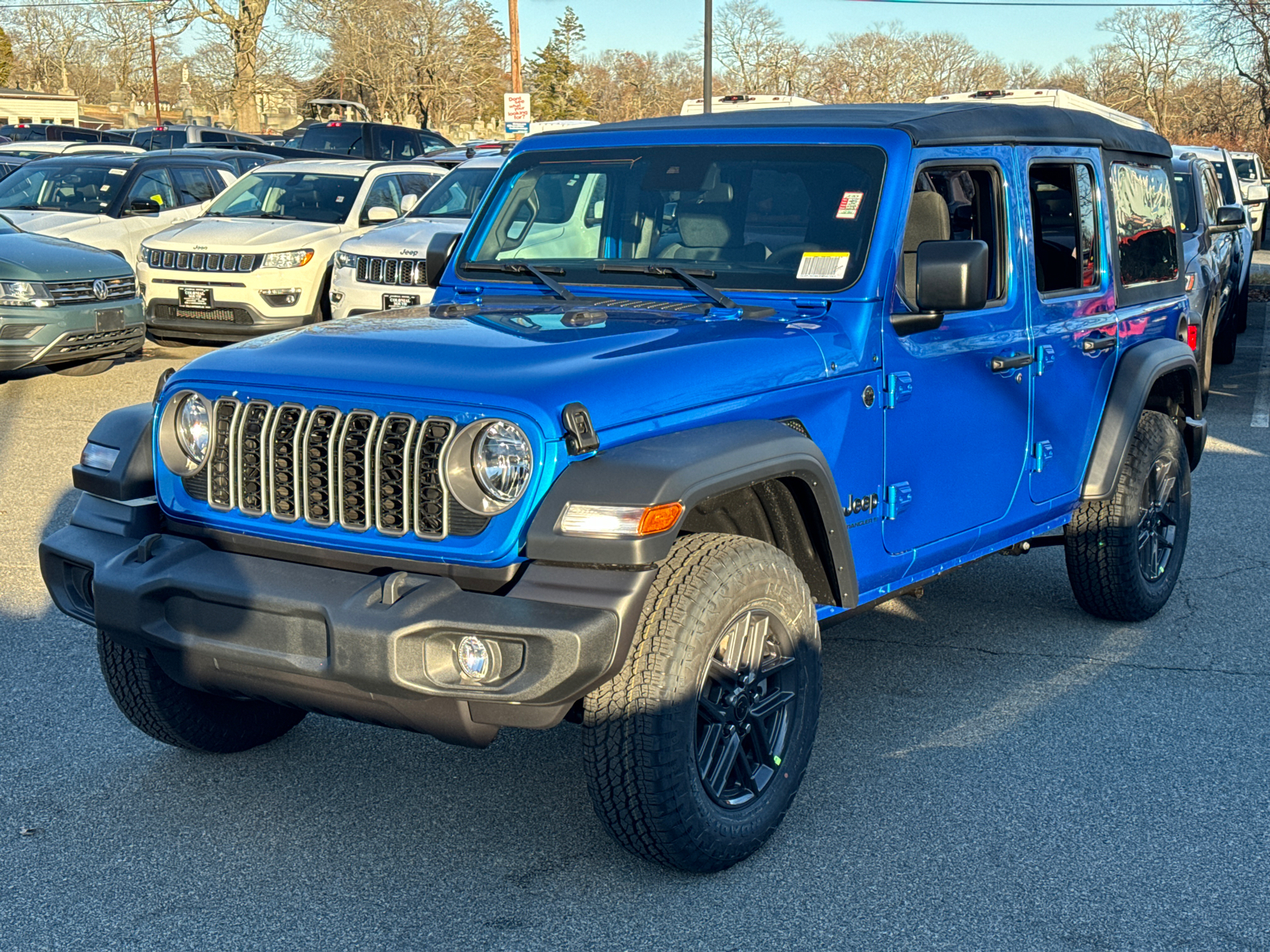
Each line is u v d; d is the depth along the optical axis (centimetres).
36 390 1086
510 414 311
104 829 381
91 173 1439
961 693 491
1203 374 1098
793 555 385
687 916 336
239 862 362
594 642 301
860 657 529
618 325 375
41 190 1438
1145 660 528
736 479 326
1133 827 384
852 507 393
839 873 358
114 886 349
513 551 313
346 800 400
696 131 439
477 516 315
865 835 379
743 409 353
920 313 410
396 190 1408
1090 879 355
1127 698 487
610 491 307
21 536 684
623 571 311
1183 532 586
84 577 365
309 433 330
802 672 367
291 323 1248
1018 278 464
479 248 464
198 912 337
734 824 350
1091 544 542
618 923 332
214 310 1243
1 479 796
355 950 320
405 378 325
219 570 336
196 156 1545
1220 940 325
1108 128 540
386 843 374
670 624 326
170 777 415
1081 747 443
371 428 321
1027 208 467
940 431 427
